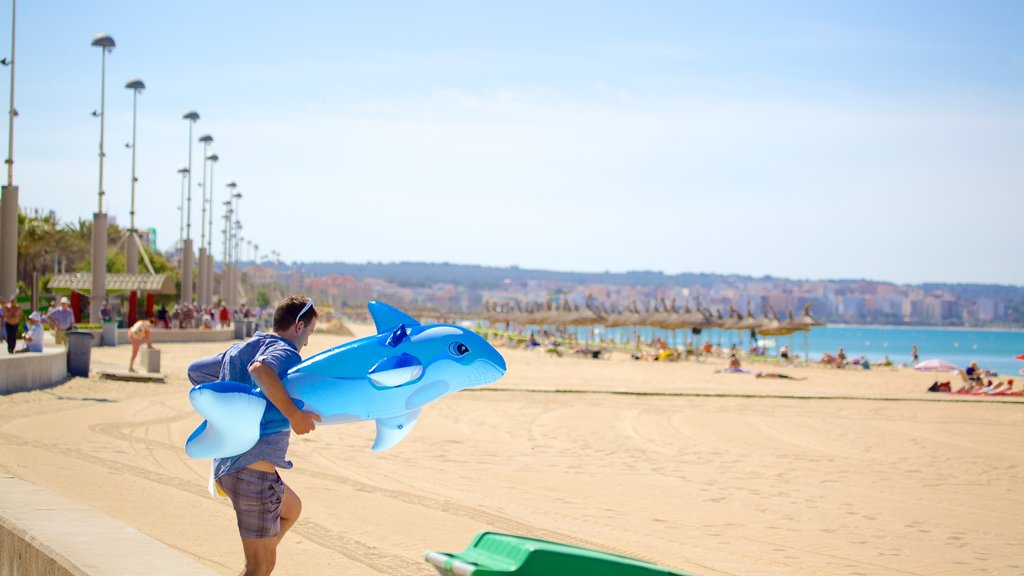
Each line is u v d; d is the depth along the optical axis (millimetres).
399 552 7578
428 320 170875
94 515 5961
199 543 7543
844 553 8562
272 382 4445
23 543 5516
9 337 23719
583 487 11672
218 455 4520
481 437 16594
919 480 13125
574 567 3535
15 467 10898
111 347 38938
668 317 79000
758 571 7734
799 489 12070
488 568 3424
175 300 89188
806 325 69000
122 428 15328
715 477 12859
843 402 26328
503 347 73875
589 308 92562
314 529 8352
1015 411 24406
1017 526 10102
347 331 84125
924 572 7973
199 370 4965
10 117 36312
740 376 42781
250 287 190625
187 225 67438
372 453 13914
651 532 9070
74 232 82500
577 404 23656
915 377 47281
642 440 16844
